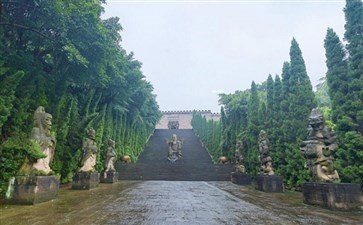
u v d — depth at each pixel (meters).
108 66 16.11
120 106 24.56
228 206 8.23
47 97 12.94
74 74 13.81
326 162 8.55
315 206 8.34
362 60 9.52
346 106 9.66
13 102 10.32
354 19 10.01
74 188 13.52
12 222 5.65
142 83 23.69
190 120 60.84
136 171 24.77
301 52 14.43
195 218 6.23
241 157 19.73
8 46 10.99
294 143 13.63
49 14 10.07
